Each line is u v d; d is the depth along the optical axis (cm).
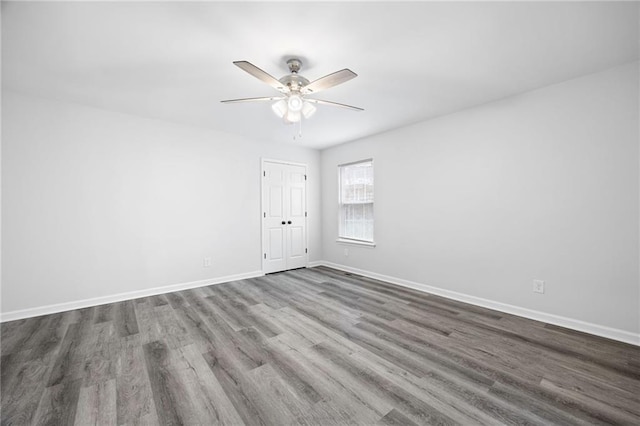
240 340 237
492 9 168
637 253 226
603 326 241
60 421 146
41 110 299
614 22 179
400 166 407
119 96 296
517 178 290
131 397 165
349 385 176
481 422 145
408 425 143
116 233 344
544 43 203
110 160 340
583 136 250
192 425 144
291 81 223
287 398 164
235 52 214
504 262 301
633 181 227
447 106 324
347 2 162
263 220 477
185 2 161
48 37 194
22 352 216
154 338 241
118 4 162
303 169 532
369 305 323
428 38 197
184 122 386
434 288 367
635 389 170
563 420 146
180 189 392
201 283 409
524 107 285
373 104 318
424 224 377
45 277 301
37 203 297
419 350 219
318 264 556
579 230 253
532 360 204
